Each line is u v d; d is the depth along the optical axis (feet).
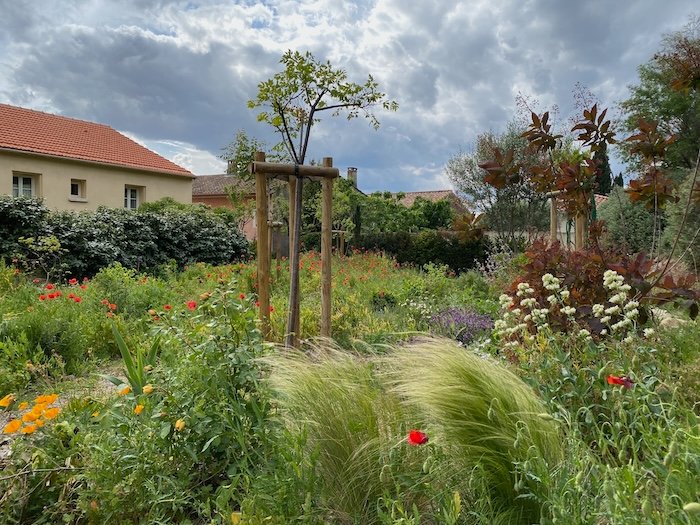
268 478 6.16
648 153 12.74
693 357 8.14
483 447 5.95
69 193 60.08
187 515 6.72
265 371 8.05
